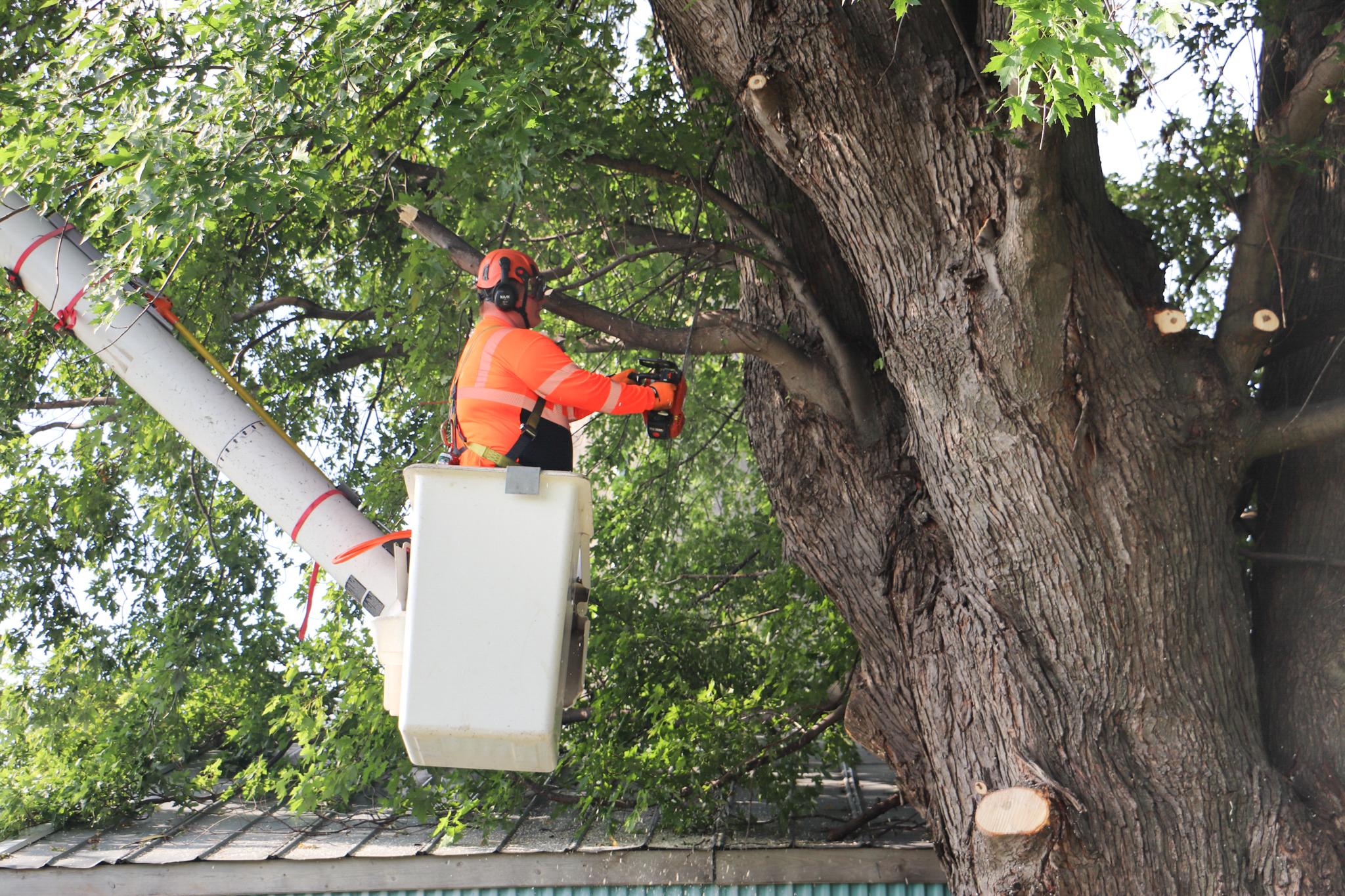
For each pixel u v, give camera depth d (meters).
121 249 4.04
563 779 8.68
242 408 4.34
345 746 7.70
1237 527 5.51
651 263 7.43
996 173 4.24
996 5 4.16
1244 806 4.28
